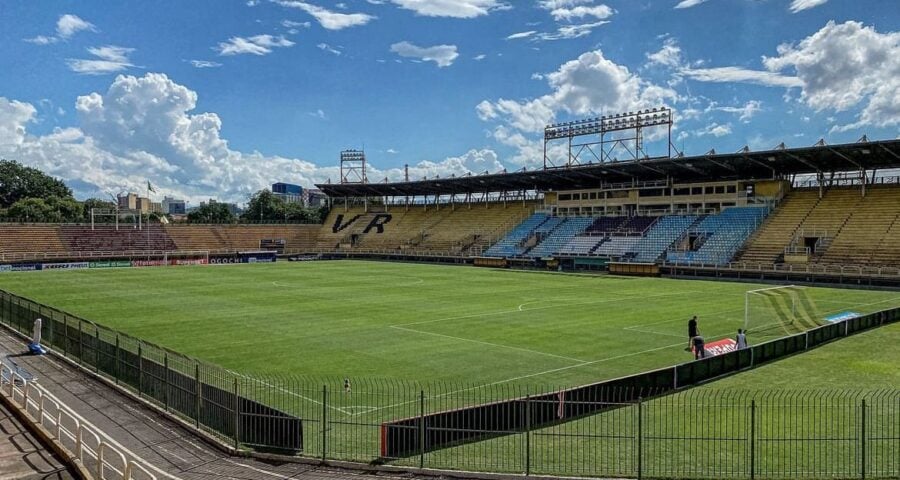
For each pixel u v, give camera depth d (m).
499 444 19.47
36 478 16.56
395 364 30.73
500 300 54.97
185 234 122.38
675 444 19.08
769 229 81.12
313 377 28.20
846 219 76.50
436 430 19.03
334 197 144.38
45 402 23.98
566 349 34.09
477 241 111.62
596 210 105.06
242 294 59.50
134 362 25.59
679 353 33.06
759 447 18.81
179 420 21.91
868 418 21.42
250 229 131.00
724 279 73.75
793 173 86.62
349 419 22.17
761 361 30.00
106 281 71.94
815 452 18.44
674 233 89.19
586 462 17.84
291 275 81.00
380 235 128.12
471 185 115.50
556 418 21.27
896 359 30.80
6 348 34.00
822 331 34.78
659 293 60.12
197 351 33.78
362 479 16.98
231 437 19.89
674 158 81.69
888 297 56.06
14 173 164.62
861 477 16.58
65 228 109.50
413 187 122.06
